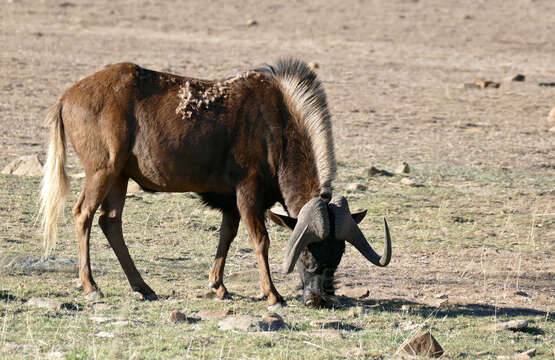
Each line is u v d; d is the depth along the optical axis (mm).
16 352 21781
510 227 45312
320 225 27094
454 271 36781
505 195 52219
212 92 29703
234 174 29531
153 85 29812
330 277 28391
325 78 97062
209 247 38688
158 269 34000
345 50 121688
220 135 29328
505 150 65938
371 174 55344
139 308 27875
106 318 26016
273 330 25578
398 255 39156
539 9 172500
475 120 78188
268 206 30625
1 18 130000
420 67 110062
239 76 30375
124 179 30312
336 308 28984
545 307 31406
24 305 27078
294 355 22516
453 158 62344
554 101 89188
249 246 39250
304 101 29703
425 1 178125
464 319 28312
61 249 36094
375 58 115375
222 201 30750
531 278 36438
